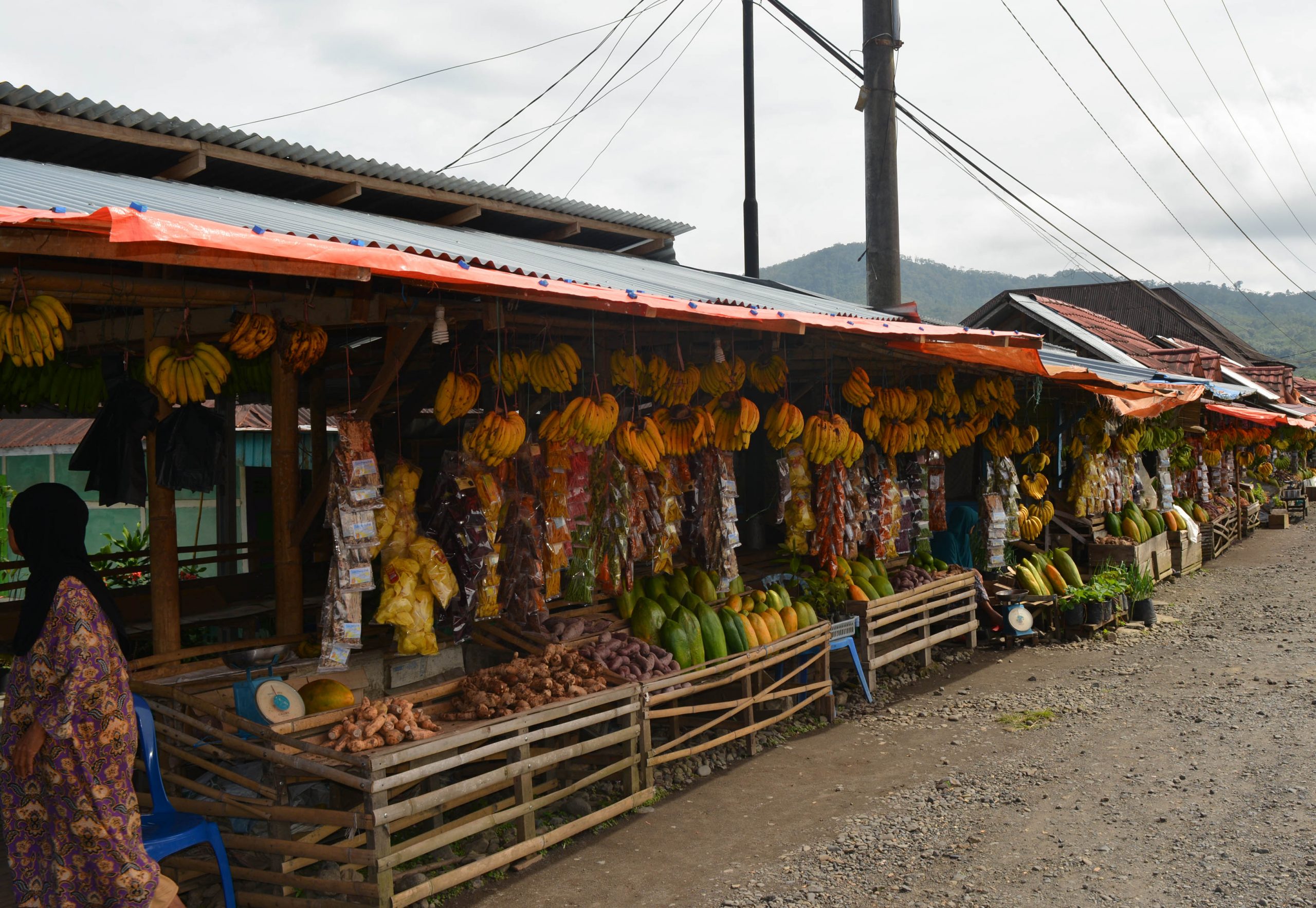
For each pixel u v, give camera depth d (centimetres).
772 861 485
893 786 591
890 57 1085
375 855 395
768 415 717
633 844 506
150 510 499
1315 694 785
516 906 438
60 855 352
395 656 558
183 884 448
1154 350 2495
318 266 326
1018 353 815
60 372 602
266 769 440
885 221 1094
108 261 393
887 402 836
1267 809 540
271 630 723
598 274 626
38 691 348
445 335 444
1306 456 3697
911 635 932
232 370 614
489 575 540
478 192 912
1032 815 543
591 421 546
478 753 451
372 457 487
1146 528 1403
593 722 516
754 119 1473
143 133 686
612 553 605
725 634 661
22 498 360
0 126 626
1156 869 470
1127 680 852
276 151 758
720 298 665
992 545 1031
